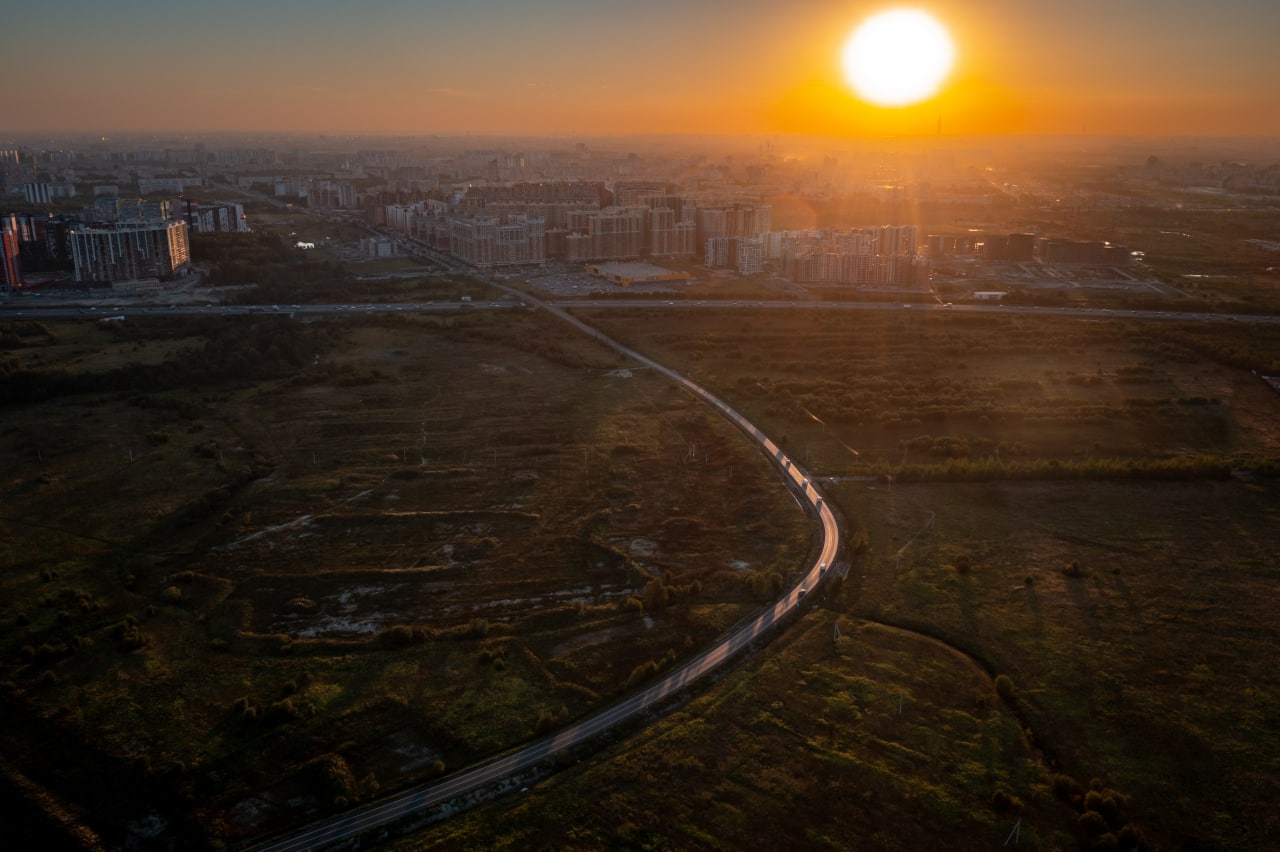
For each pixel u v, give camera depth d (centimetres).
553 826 14675
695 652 19612
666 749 16425
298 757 16438
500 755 16438
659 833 14488
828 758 16188
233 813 15212
